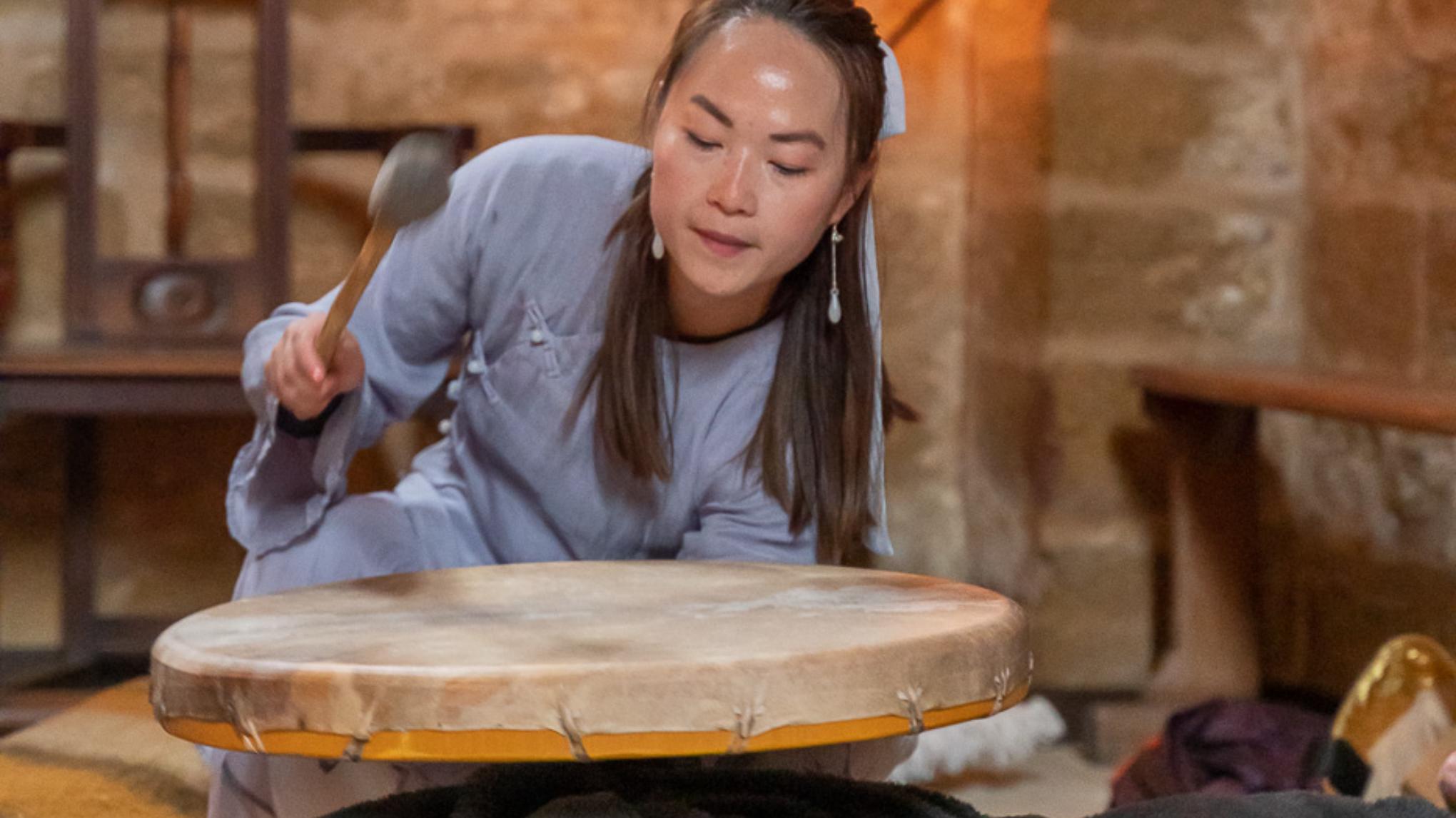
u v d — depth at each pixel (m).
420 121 3.79
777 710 1.15
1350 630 3.37
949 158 4.14
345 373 1.67
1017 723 2.94
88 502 3.64
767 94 1.52
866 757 1.72
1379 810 1.38
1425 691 2.27
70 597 3.63
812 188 1.55
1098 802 2.95
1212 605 3.32
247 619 1.34
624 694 1.12
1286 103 3.51
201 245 3.72
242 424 3.76
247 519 1.85
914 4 4.05
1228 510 3.31
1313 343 3.51
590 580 1.54
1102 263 3.47
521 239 1.88
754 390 1.84
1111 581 3.49
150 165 3.70
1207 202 3.50
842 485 1.85
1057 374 3.48
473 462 2.04
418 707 1.12
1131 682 3.50
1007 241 3.76
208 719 1.19
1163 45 3.46
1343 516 3.40
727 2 1.57
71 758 2.30
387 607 1.40
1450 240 3.01
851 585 1.51
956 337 4.17
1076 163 3.46
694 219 1.54
